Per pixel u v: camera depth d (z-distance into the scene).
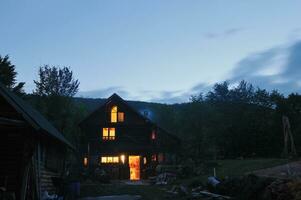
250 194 21.58
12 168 20.25
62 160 35.53
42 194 23.02
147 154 51.22
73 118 58.41
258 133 52.66
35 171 21.23
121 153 51.16
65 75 57.56
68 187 27.56
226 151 54.41
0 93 19.48
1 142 20.41
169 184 37.69
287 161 34.59
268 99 56.94
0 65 57.94
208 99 74.19
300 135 43.16
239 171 35.25
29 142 19.88
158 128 52.84
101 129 52.88
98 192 32.22
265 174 28.41
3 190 17.83
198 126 60.28
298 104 52.12
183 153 55.22
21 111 18.95
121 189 33.84
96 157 51.44
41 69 56.84
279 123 51.38
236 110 57.91
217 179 27.55
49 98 55.03
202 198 24.67
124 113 53.19
